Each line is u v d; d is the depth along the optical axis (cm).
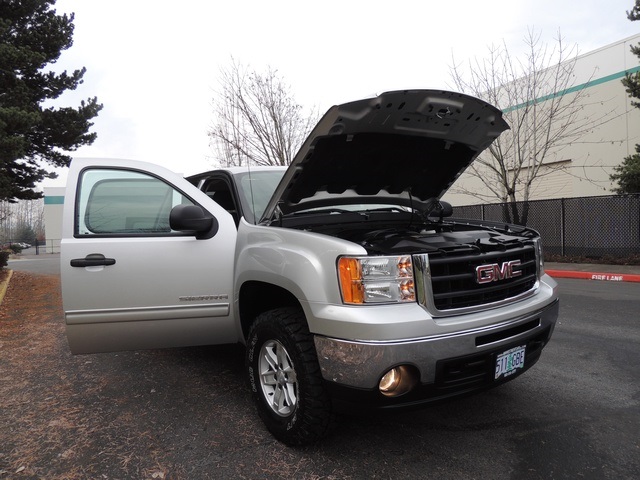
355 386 227
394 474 240
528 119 1364
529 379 373
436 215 424
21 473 250
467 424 295
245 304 317
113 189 326
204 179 427
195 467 252
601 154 1441
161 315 314
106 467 254
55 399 350
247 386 367
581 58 1465
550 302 297
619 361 416
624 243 1121
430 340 227
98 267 305
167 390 363
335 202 353
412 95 270
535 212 1288
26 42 1146
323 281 240
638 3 1121
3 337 546
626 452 259
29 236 7088
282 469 248
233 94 1391
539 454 258
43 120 1153
